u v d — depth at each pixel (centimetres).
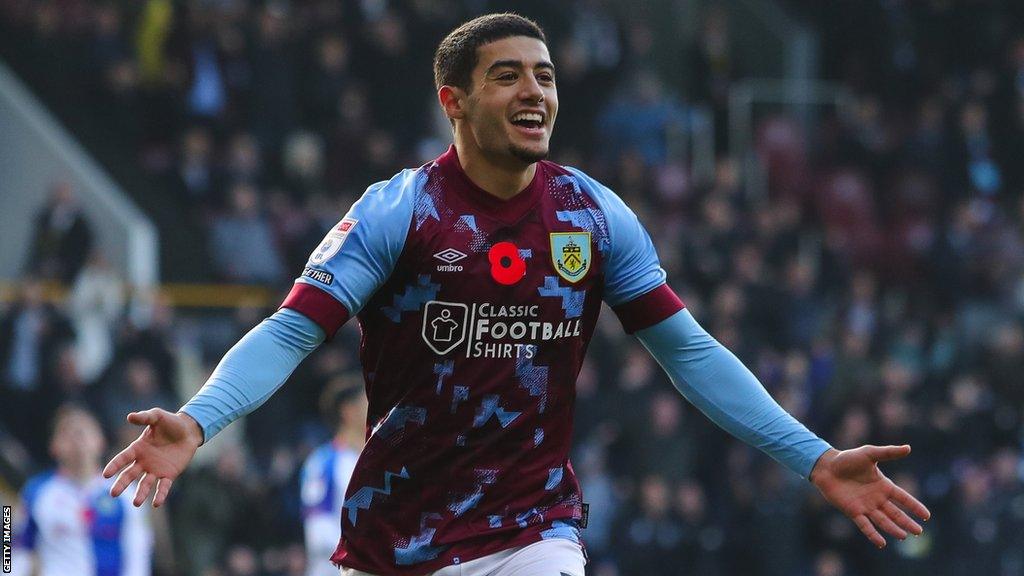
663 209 3547
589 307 939
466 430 914
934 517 2952
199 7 3400
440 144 3584
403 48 3572
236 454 2558
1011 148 3991
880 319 3416
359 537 936
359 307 903
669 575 2727
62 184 2947
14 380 2705
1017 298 3716
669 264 3238
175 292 3027
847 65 4197
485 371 912
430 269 904
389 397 928
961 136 3953
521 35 911
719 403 955
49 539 1881
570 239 923
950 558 2917
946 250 3734
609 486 2770
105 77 3319
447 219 908
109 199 3189
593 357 2897
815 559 2856
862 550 2850
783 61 4253
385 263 902
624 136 3722
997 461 3008
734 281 3225
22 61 3334
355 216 904
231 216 3117
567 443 942
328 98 3434
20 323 2733
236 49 3378
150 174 3247
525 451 923
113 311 2897
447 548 918
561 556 915
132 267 3153
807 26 4256
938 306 3688
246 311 2977
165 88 3309
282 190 3325
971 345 3506
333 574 1725
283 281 3122
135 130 3312
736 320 3100
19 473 2516
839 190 3872
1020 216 3878
